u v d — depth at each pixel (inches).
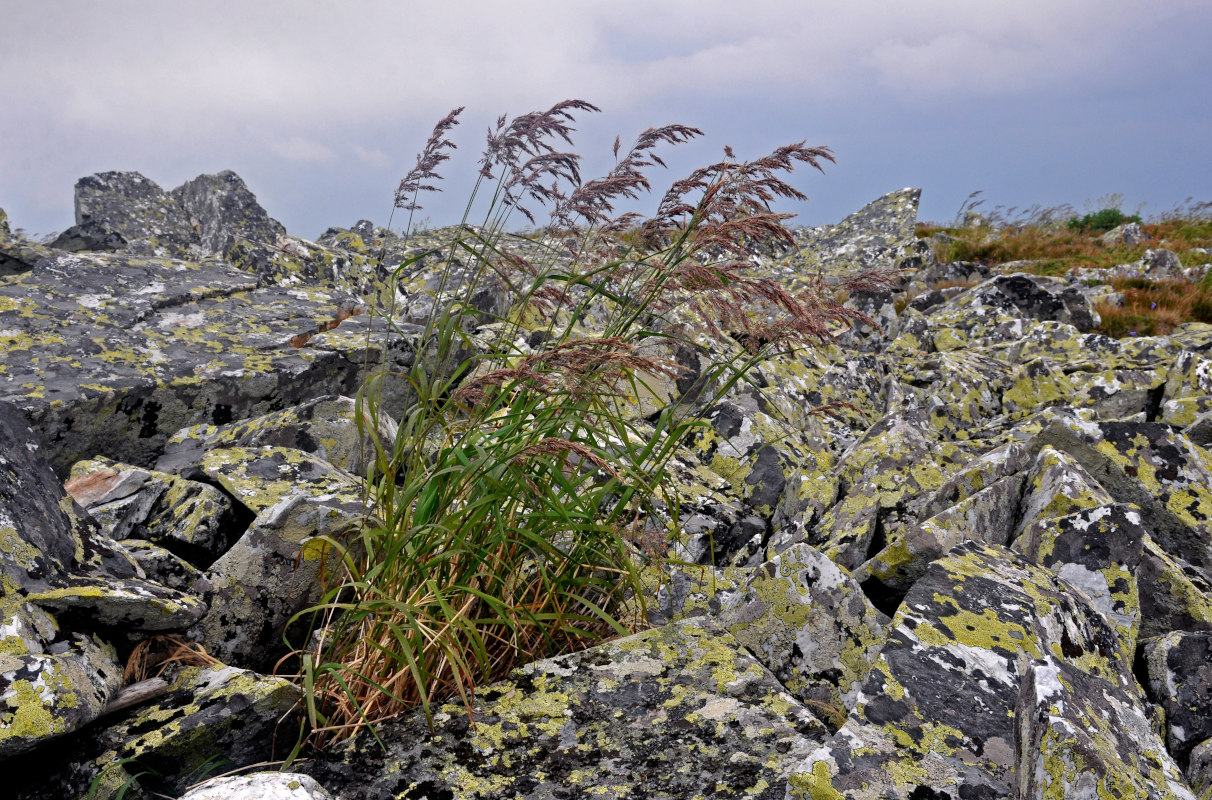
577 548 177.9
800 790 105.4
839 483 279.6
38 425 239.8
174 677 149.3
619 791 120.0
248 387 290.0
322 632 159.5
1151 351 444.8
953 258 921.5
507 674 153.6
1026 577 150.3
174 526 194.5
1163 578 178.5
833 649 155.6
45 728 115.0
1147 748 112.7
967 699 120.4
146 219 746.8
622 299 182.7
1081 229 1083.9
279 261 542.6
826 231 971.3
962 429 383.6
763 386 380.8
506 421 173.8
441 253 623.2
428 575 159.6
